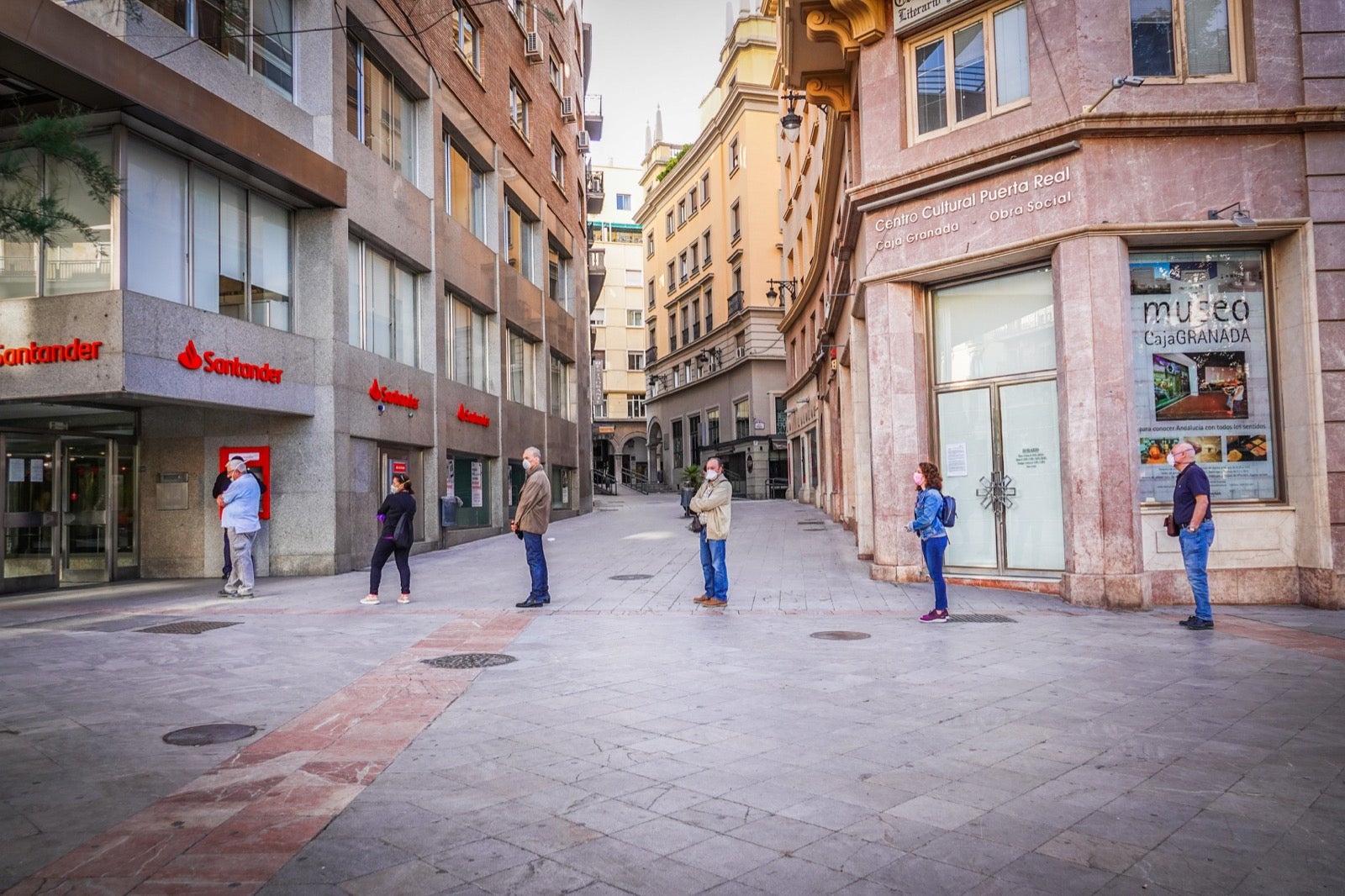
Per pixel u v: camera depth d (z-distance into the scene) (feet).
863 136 40.78
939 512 29.84
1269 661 22.74
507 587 40.63
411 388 59.11
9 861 11.09
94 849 11.46
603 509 123.03
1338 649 24.34
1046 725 17.08
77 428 46.24
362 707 18.94
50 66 32.83
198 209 42.37
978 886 10.37
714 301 169.27
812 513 95.96
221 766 14.98
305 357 47.80
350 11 52.08
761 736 16.48
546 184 96.48
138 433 48.83
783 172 126.00
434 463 62.34
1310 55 33.27
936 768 14.60
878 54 40.14
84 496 46.37
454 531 66.33
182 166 41.42
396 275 59.88
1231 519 33.73
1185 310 35.01
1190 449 28.68
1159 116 32.86
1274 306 34.81
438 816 12.62
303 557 47.57
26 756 15.56
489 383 77.51
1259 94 33.37
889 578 39.75
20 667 23.56
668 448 203.41
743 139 151.12
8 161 18.21
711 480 34.47
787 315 120.47
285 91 48.01
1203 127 33.04
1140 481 34.45
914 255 38.75
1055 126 33.68
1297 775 14.11
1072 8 33.86
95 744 16.28
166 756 15.49
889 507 40.01
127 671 22.91
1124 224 33.22
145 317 37.65
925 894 10.17
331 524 47.52
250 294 45.75
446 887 10.36
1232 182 33.35
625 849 11.45
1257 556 33.68
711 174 169.27
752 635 27.63
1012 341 37.93
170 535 48.42
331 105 49.52
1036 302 37.19
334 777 14.39
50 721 17.89
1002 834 11.89
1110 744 15.81
